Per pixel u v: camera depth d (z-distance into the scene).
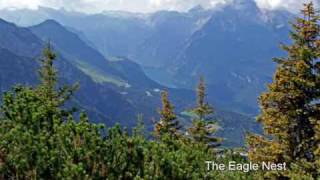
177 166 11.23
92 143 10.66
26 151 10.19
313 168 28.44
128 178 10.88
